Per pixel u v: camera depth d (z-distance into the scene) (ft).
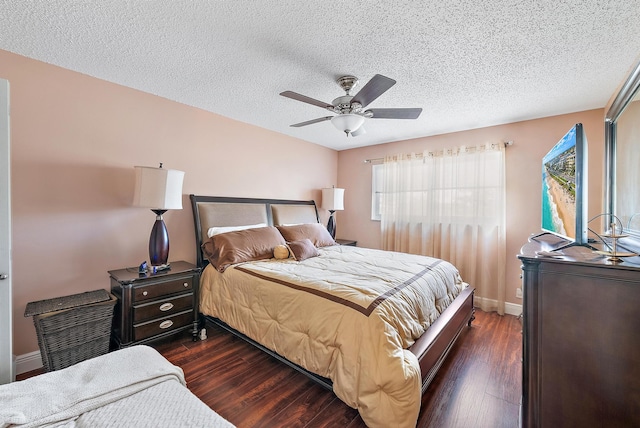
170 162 9.20
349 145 15.31
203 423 2.56
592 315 3.74
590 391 3.76
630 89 6.38
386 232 14.02
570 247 4.87
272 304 6.54
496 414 5.34
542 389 4.06
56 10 4.97
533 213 10.37
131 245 8.34
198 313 8.34
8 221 4.99
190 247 9.78
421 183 12.89
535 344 4.12
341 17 5.08
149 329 7.22
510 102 8.80
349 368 4.90
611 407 3.65
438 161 12.41
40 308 6.04
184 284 7.95
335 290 5.86
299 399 5.68
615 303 3.61
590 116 9.25
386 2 4.67
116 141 8.00
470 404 5.61
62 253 7.14
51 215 6.97
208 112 10.19
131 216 8.34
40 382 3.00
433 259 9.25
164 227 8.11
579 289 3.82
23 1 4.73
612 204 7.63
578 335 3.83
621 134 7.06
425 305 6.33
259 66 6.91
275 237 10.00
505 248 10.75
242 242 9.00
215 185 10.48
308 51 6.21
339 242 14.21
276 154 12.80
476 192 11.30
